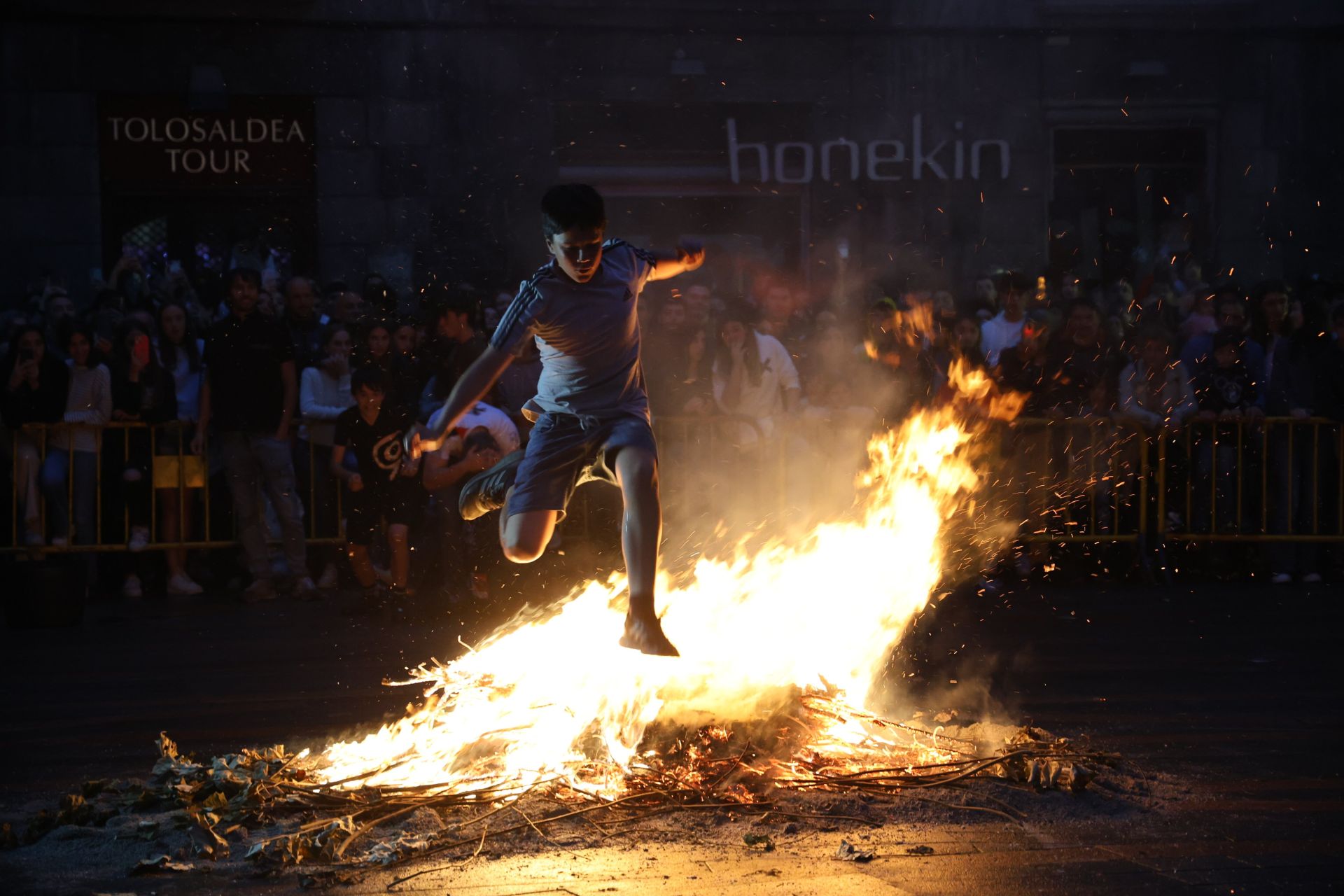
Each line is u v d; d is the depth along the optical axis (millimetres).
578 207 4137
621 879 3430
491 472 4703
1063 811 3990
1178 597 8625
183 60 14242
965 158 15148
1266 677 6141
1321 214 15469
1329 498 9500
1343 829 3873
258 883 3455
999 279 11391
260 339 8586
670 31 14844
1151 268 15195
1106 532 9352
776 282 15000
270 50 14352
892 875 3465
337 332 9133
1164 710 5457
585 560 8594
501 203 14781
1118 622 7680
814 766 4270
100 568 9258
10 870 3576
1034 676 6145
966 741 4672
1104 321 9609
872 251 15188
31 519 8812
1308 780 4398
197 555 9531
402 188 14625
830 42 15008
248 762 4406
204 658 6785
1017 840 3740
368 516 7941
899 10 14992
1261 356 9562
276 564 9648
